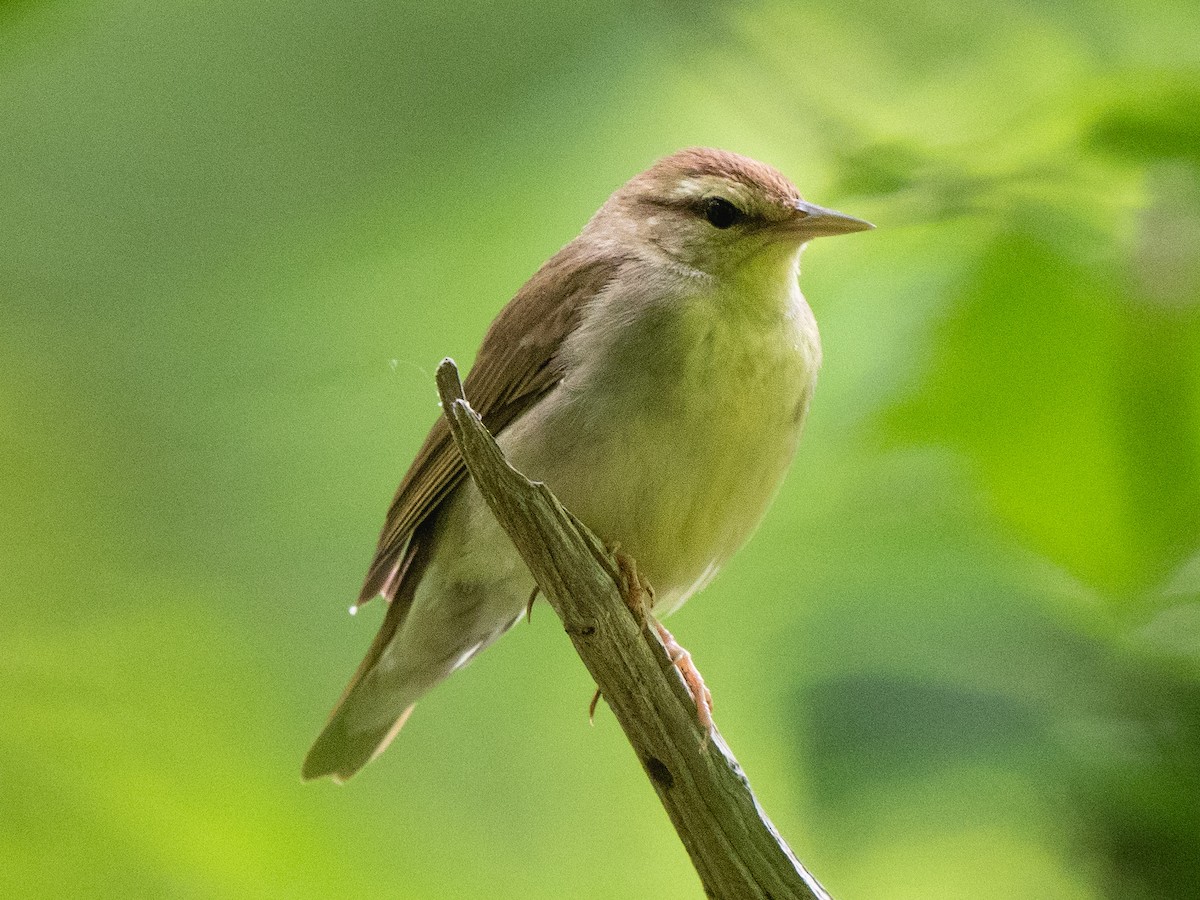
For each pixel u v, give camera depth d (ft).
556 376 10.84
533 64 10.99
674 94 11.06
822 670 10.94
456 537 10.86
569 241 11.00
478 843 11.12
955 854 10.97
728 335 10.81
